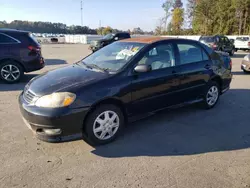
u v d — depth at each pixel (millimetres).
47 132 3346
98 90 3537
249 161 3312
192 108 5504
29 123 3426
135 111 4027
